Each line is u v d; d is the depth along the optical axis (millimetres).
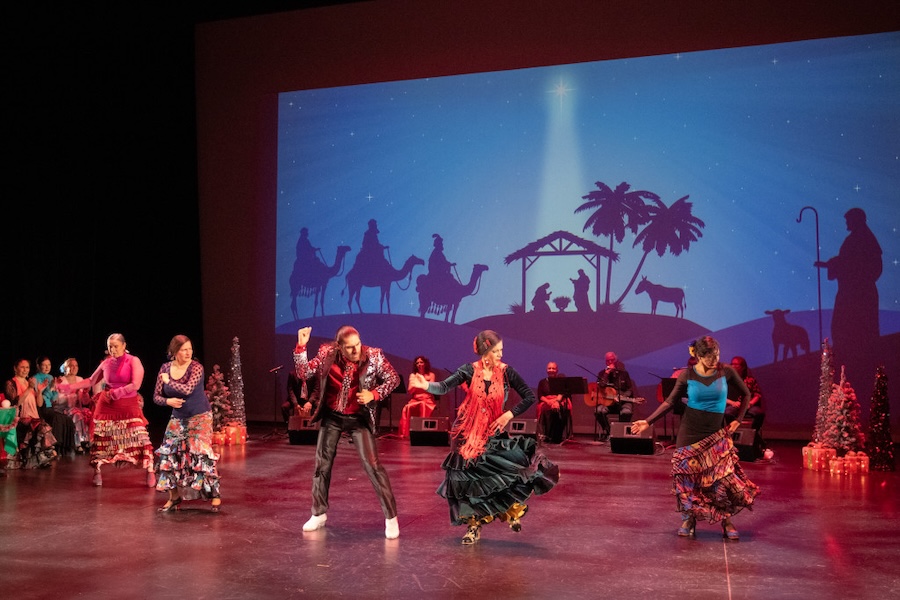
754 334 11766
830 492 7250
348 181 13648
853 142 11453
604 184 12477
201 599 3969
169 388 6012
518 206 12859
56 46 12055
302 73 13875
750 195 11852
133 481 7449
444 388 5109
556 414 11398
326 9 13773
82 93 12531
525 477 5035
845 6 11508
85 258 12773
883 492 7254
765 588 4195
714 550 5023
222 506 6340
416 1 13367
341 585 4207
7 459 8117
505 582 4281
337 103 13719
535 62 12828
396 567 4570
